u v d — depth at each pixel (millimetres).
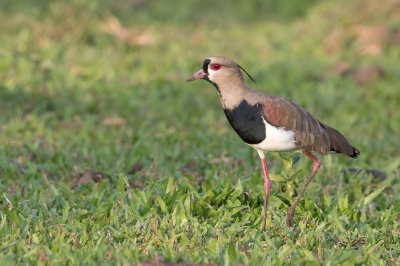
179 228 8766
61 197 9836
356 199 10625
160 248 8266
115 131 14375
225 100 8922
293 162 9961
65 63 18938
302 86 18297
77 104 16047
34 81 17266
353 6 24750
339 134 9438
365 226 9078
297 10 29109
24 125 14352
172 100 17062
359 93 17859
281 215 9469
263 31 25781
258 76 19281
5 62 18203
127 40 22203
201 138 14117
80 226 8750
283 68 19891
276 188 10383
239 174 11500
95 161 12219
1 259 7441
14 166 11617
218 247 8023
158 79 18359
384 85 18391
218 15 28734
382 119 16078
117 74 18953
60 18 21375
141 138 13820
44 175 10711
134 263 7566
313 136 8898
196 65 20281
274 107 8656
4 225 8555
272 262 7762
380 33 22672
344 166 12227
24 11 25031
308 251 7918
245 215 9344
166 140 13867
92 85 17594
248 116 8727
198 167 12148
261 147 8945
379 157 13461
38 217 9078
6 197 9562
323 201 10055
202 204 9461
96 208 9578
